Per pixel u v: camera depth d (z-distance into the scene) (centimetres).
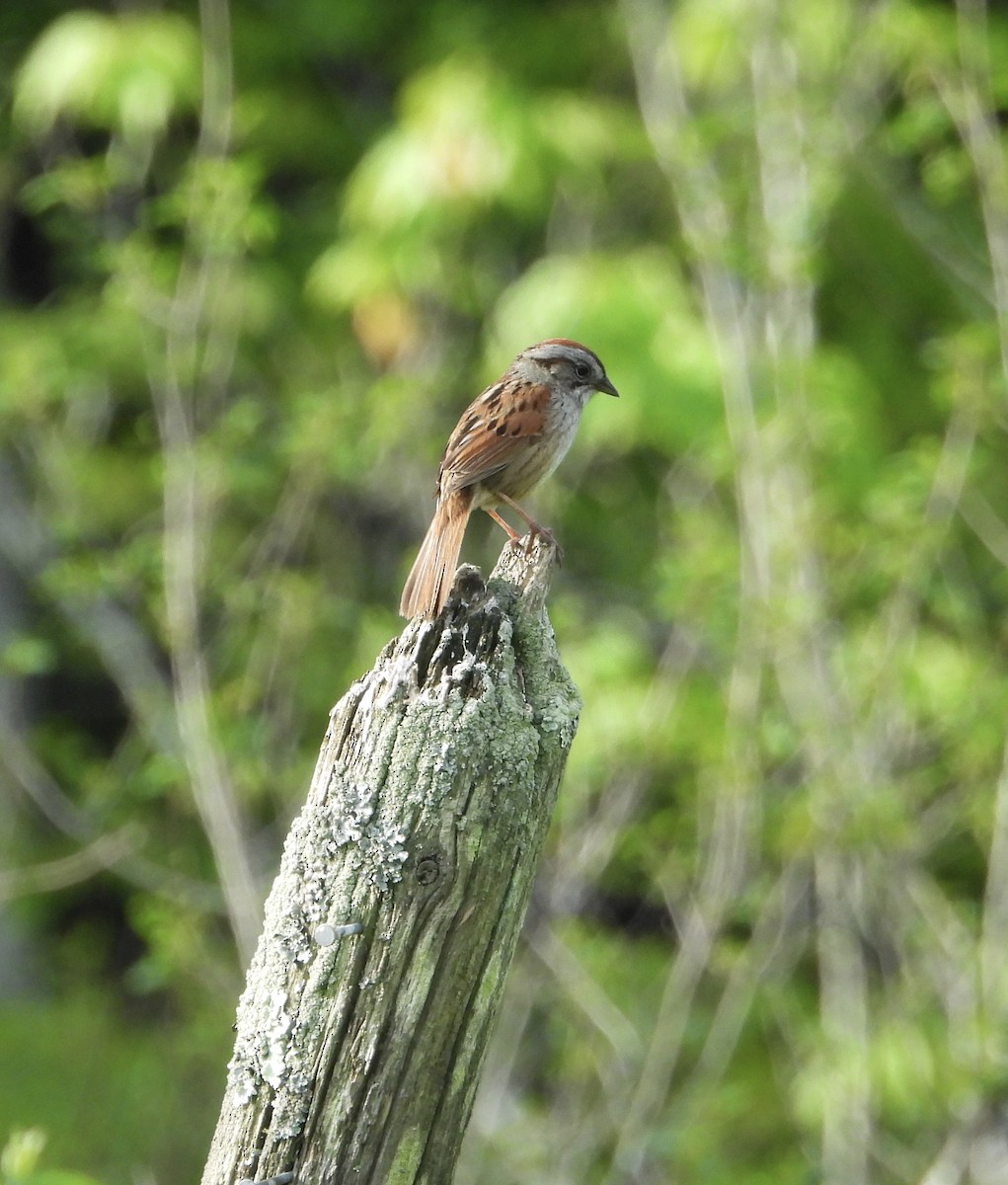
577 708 495
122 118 1454
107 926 1750
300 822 480
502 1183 1075
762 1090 1292
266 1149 466
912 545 1044
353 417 1154
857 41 1166
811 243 1098
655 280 1417
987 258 1295
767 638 1012
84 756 1681
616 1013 1075
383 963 464
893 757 1077
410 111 1499
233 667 1245
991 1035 1012
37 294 1847
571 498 1366
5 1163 594
